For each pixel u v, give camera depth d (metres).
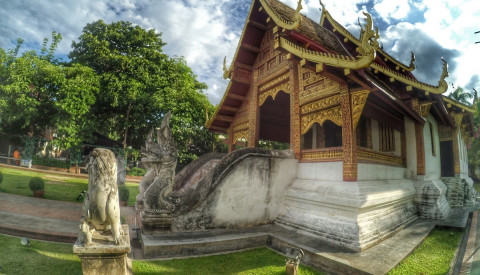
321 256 5.57
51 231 6.93
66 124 21.45
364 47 5.96
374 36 5.93
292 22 7.48
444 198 12.17
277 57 10.03
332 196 6.97
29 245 5.95
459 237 7.75
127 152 26.92
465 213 11.48
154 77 24.98
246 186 7.68
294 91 9.16
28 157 22.53
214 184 7.12
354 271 5.03
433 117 13.47
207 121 14.10
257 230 7.34
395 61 12.98
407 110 8.75
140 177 25.22
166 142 6.88
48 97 21.94
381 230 7.12
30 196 11.55
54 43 25.25
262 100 10.96
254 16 10.17
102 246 4.07
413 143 10.79
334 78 7.32
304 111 8.93
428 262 5.76
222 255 6.07
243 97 12.52
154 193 6.52
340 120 7.66
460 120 15.05
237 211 7.49
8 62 21.88
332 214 6.96
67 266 5.08
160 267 5.21
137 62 24.47
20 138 25.31
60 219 8.35
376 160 8.71
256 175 7.90
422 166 10.49
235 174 7.49
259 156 8.00
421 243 7.04
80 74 21.91
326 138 13.02
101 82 23.72
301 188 8.12
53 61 25.22
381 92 6.99
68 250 5.99
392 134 11.41
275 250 6.60
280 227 7.79
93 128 23.38
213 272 5.17
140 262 5.36
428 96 10.34
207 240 6.15
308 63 7.23
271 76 10.30
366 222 6.71
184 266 5.34
